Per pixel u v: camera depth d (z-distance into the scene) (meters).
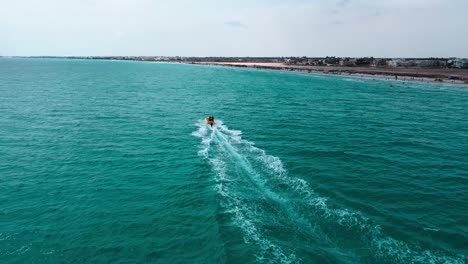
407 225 20.45
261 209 21.88
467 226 20.61
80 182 26.59
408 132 44.69
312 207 22.30
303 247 17.83
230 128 44.88
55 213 21.77
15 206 22.62
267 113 56.78
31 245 18.33
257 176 27.56
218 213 21.19
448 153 35.50
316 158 32.53
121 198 23.84
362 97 81.25
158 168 29.52
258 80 131.12
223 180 26.64
